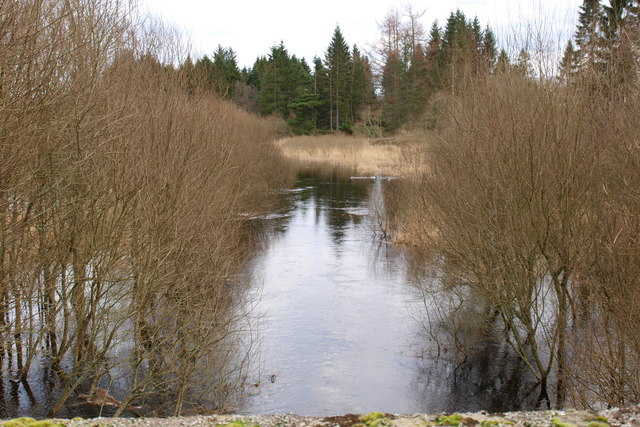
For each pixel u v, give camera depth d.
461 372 9.95
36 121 7.19
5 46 6.43
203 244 10.49
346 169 44.81
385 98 55.34
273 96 74.25
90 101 8.09
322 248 19.27
